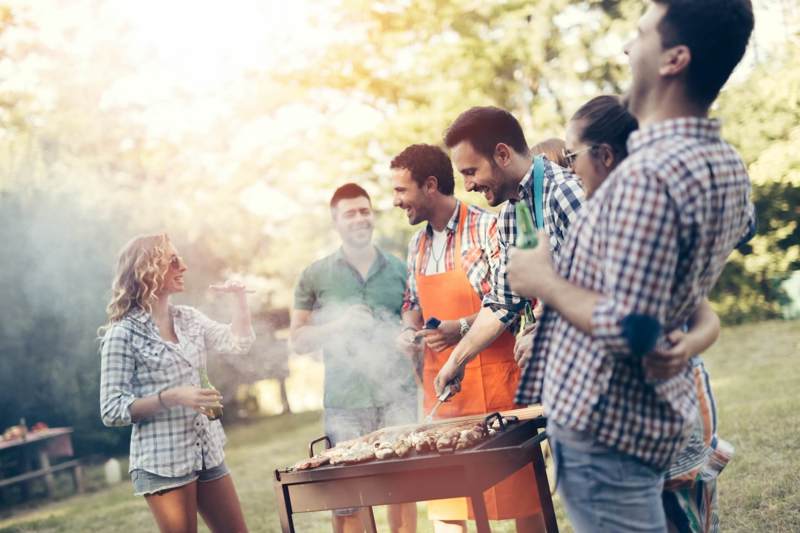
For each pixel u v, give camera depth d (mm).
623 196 1429
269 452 8578
